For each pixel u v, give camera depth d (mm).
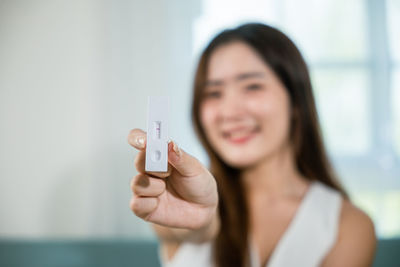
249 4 1385
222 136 884
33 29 1418
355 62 1380
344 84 1383
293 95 896
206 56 922
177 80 1377
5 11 1413
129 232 1372
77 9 1406
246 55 867
